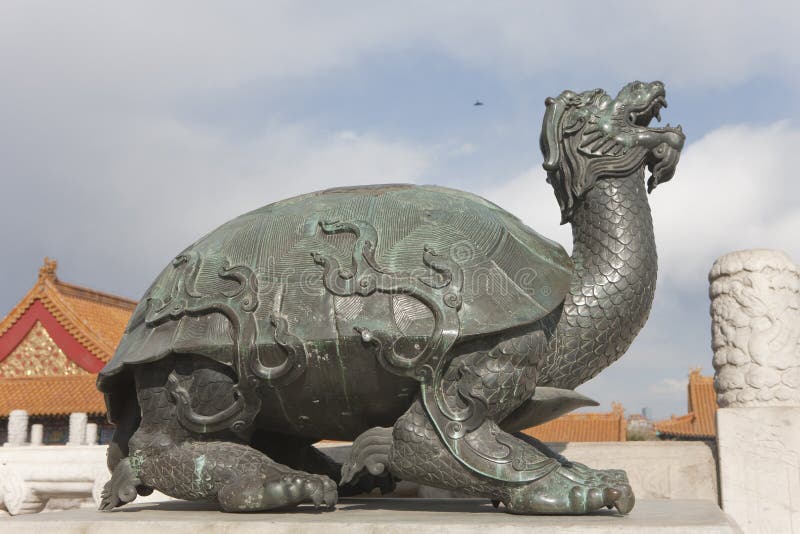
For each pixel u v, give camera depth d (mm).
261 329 3541
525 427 3943
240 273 3736
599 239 4207
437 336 3361
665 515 3271
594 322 4035
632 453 4992
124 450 4184
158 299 3951
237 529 3100
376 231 3707
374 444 3541
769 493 4469
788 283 4785
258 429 4066
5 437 19344
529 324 3518
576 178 4305
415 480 3480
